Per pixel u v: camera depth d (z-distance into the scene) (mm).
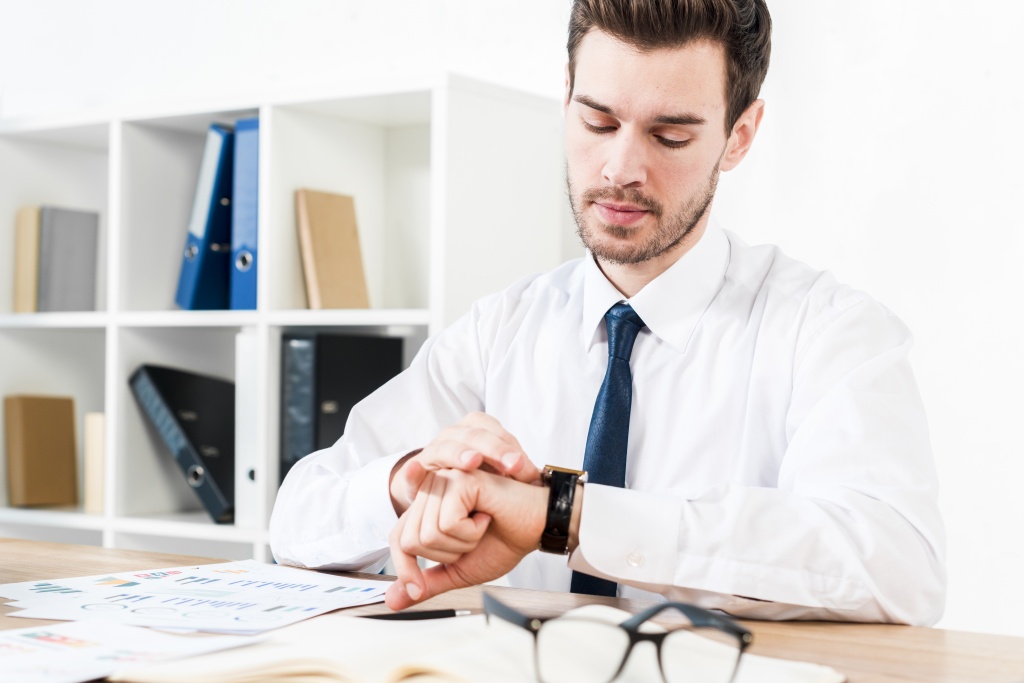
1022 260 1883
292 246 2207
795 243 2062
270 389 2164
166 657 714
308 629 794
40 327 2615
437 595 980
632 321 1325
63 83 2889
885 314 1264
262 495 2156
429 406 1438
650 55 1126
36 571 1106
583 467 1261
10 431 2545
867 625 917
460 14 2383
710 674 681
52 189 2689
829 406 1127
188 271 2336
